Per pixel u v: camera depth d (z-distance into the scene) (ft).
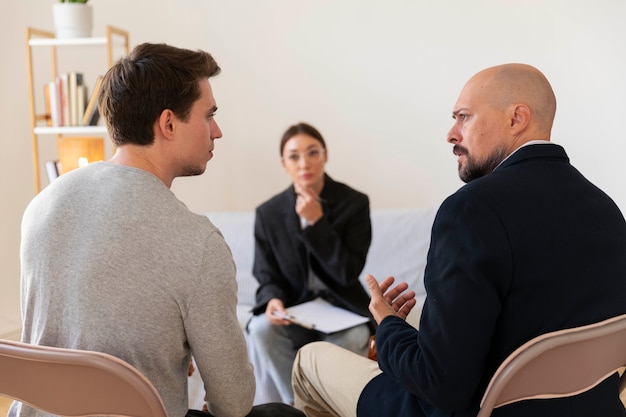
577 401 3.90
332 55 11.05
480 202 3.73
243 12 11.10
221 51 11.24
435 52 10.80
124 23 11.21
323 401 5.41
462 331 3.58
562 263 3.73
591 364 3.71
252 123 11.41
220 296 3.79
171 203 3.84
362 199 8.31
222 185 11.66
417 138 11.09
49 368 3.57
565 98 10.53
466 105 4.34
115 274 3.66
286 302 8.07
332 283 7.97
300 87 11.20
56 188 3.95
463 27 10.66
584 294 3.78
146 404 3.49
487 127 4.26
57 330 3.76
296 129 8.13
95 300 3.65
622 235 4.06
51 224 3.80
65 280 3.71
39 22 10.96
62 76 9.76
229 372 3.92
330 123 11.25
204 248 3.75
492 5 10.52
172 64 3.97
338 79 11.10
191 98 4.02
